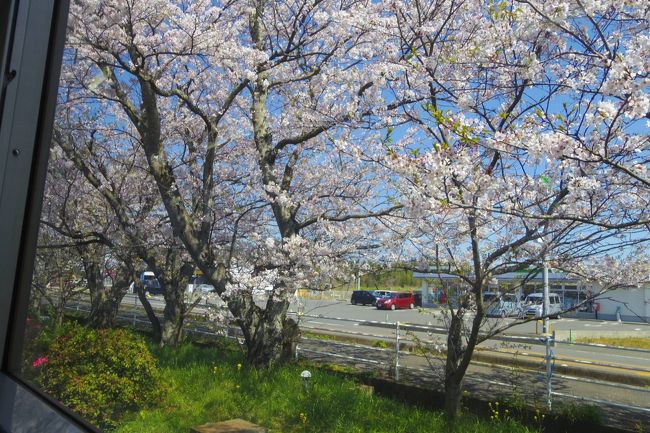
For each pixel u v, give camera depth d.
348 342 10.46
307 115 6.57
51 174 5.34
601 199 3.95
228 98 7.29
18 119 1.90
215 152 8.02
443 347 6.86
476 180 4.05
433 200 3.76
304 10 7.29
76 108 6.46
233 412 4.76
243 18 7.80
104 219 8.74
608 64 3.16
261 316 7.22
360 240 7.12
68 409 1.68
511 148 3.65
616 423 5.41
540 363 7.48
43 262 4.19
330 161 7.74
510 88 4.57
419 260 6.29
